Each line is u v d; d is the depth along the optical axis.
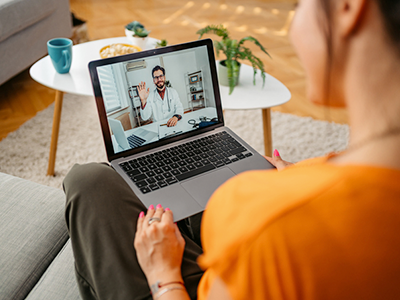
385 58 0.23
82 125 1.96
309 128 2.01
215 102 1.06
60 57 1.42
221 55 2.59
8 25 1.96
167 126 1.00
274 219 0.25
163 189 0.86
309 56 0.27
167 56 0.98
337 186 0.25
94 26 3.21
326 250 0.24
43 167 1.68
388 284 0.25
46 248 0.86
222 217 0.28
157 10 3.66
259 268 0.25
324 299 0.25
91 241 0.68
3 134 1.86
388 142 0.24
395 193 0.24
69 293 0.75
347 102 0.27
